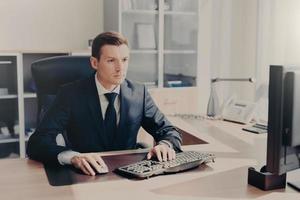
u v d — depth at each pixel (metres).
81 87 1.82
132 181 1.33
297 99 1.15
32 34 3.47
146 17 3.62
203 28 4.11
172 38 3.75
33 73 2.02
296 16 2.98
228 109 2.53
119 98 1.84
